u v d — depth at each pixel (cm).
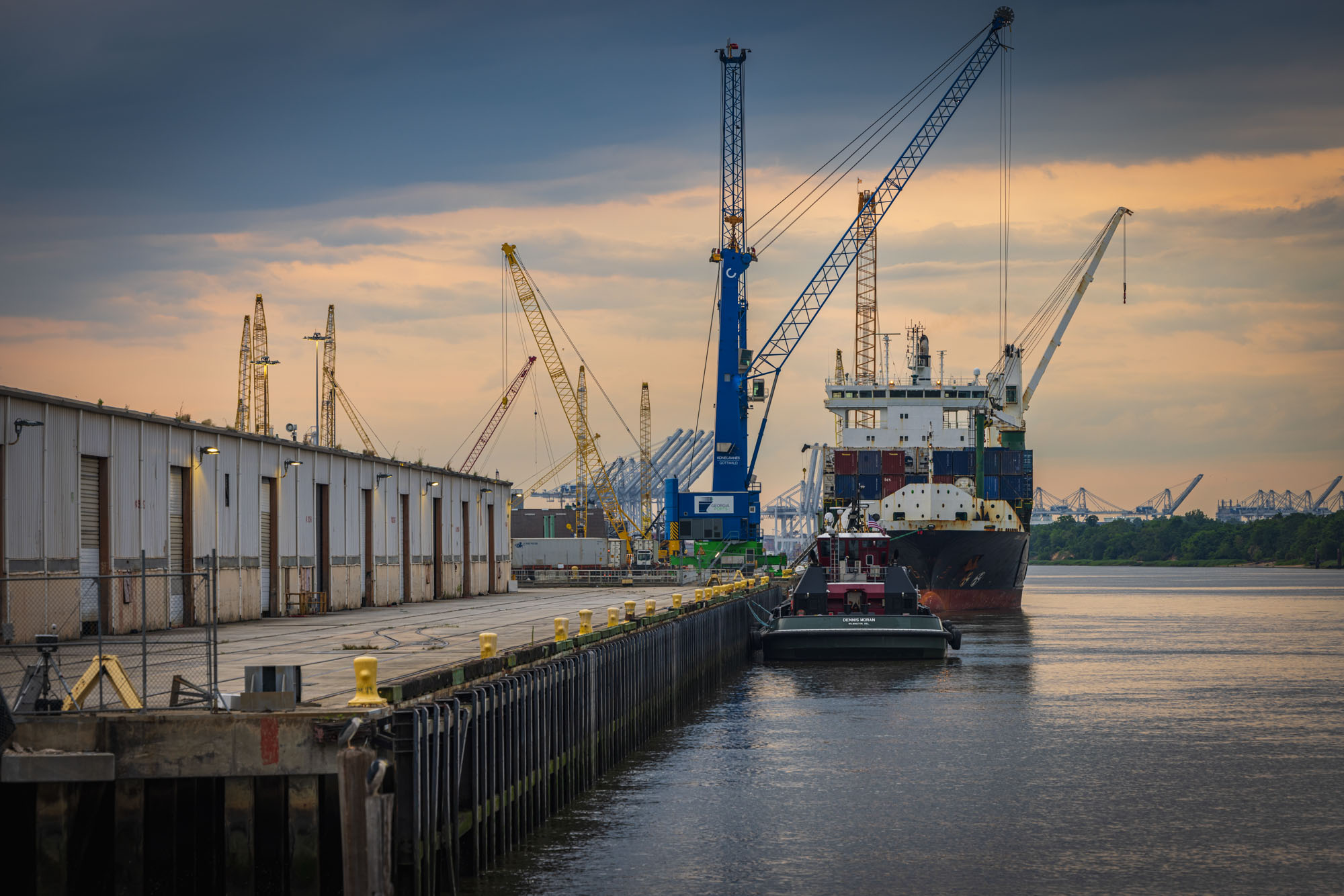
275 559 5416
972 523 10712
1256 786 3666
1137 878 2748
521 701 2709
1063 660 7194
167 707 1997
